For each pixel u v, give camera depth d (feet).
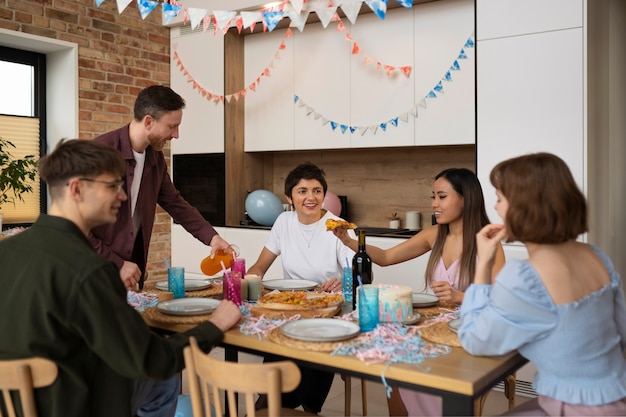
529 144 10.43
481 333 4.55
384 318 5.74
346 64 13.58
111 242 7.87
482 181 10.89
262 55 15.01
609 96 11.09
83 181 4.75
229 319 5.54
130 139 8.07
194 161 15.61
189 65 15.56
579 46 9.91
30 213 14.49
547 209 4.42
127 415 4.95
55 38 13.46
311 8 11.91
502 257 6.85
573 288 4.47
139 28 15.19
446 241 7.47
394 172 14.51
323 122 13.96
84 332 4.47
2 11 12.53
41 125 14.49
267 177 16.29
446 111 12.30
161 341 4.81
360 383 10.59
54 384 4.54
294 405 8.02
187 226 9.25
